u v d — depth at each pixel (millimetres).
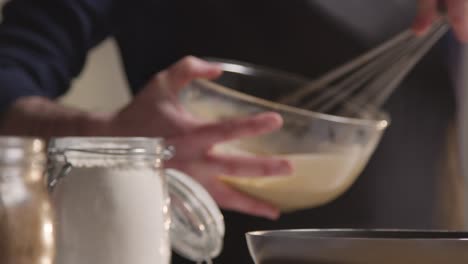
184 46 1847
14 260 732
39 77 1727
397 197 1843
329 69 1843
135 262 891
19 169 742
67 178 890
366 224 1825
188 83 1377
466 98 1984
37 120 1532
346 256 825
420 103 1848
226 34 1839
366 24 1847
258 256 892
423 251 812
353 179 1446
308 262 844
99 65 3479
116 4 1826
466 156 2029
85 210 884
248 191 1402
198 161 1371
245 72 1579
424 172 1862
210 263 1034
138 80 1896
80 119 1485
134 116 1405
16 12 1801
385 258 817
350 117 1592
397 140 1836
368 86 1599
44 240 752
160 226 916
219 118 1369
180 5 1833
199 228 1003
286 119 1351
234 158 1354
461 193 1894
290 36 1840
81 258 882
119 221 885
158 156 924
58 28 1783
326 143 1365
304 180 1375
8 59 1711
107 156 896
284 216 1765
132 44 1874
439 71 1858
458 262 814
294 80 1592
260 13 1833
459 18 1498
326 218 1796
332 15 1837
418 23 1509
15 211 734
